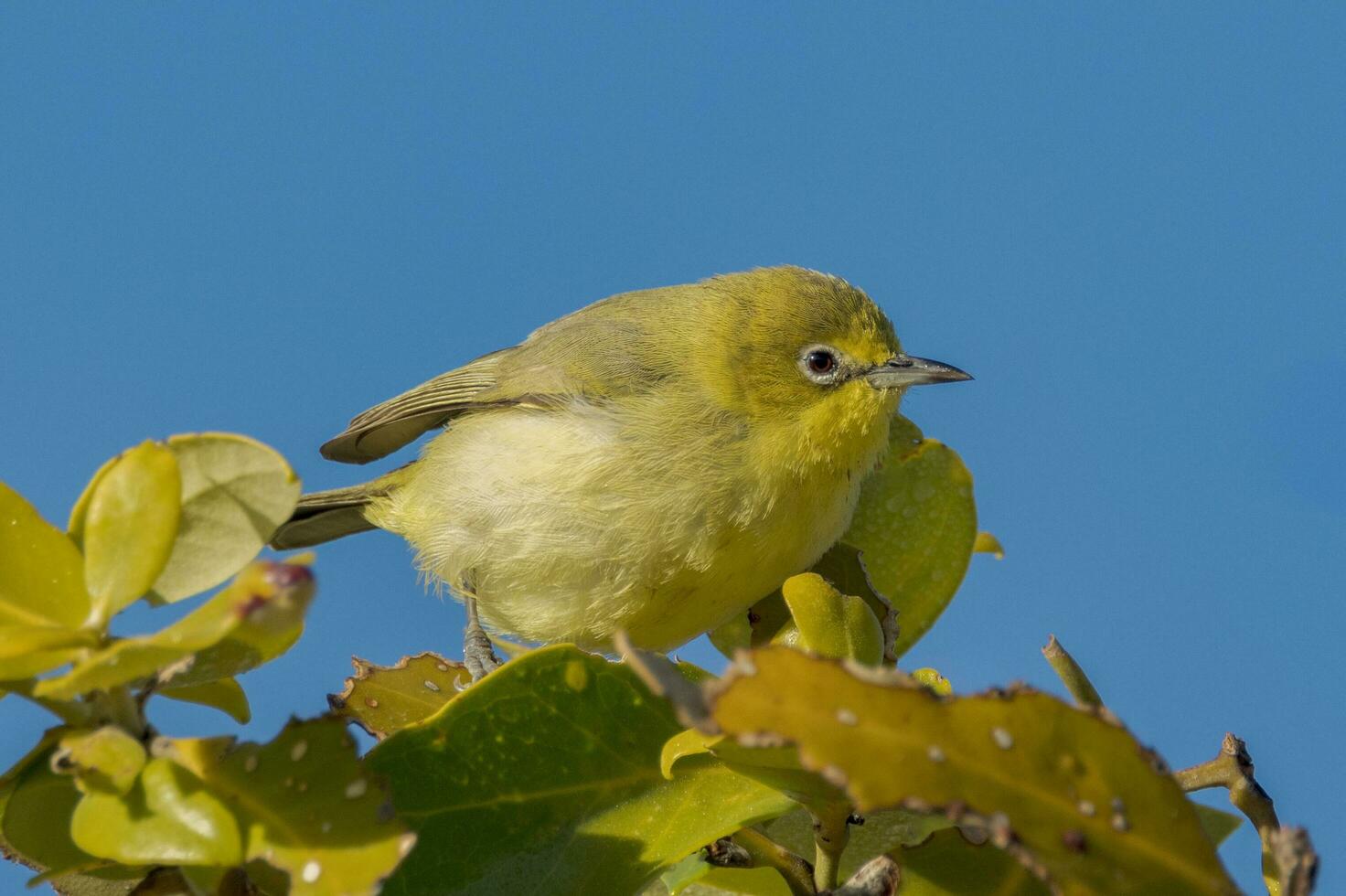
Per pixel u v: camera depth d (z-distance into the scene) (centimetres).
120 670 116
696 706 120
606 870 159
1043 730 121
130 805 126
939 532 250
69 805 147
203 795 126
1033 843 118
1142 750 121
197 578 138
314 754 130
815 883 168
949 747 119
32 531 132
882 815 192
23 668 125
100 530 130
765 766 153
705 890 196
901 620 246
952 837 169
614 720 166
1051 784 120
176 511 131
